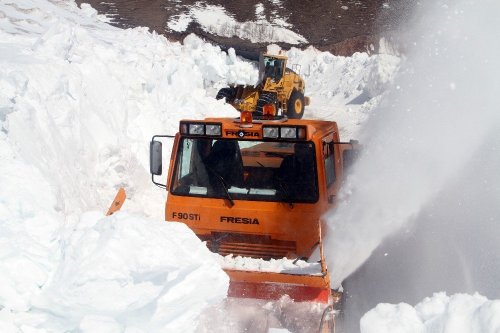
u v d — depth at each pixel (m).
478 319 6.06
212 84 34.72
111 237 7.55
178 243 7.89
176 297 7.04
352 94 36.31
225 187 9.67
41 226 8.09
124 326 6.55
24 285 7.18
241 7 72.25
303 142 9.40
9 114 11.78
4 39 20.83
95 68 16.80
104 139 15.00
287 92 30.81
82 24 34.50
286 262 8.72
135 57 21.17
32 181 9.19
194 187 9.80
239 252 9.75
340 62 42.81
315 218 9.44
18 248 7.56
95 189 14.15
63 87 14.84
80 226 8.08
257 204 9.55
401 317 6.61
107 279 7.23
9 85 13.33
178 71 21.83
